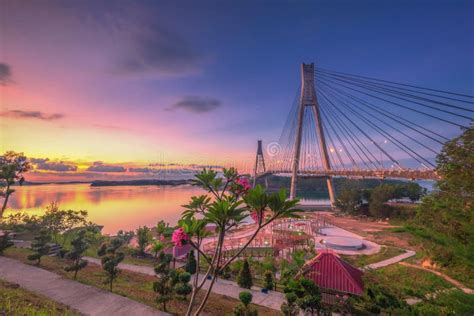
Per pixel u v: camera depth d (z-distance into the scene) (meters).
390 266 28.98
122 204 108.12
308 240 39.50
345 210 76.19
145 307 8.73
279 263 28.44
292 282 15.09
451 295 11.70
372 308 15.69
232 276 22.25
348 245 38.53
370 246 40.00
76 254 15.97
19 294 9.12
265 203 4.74
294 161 88.75
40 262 17.92
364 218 68.38
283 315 12.83
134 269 21.44
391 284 18.11
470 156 12.42
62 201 113.25
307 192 178.75
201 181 5.89
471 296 10.91
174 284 12.62
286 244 36.19
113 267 13.50
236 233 48.38
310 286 14.63
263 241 41.56
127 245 33.91
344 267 18.92
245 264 18.67
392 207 63.81
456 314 11.37
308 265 19.84
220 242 5.23
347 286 17.47
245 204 5.18
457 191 12.91
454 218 12.18
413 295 17.94
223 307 12.82
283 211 4.74
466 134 13.24
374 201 67.62
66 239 31.42
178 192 188.50
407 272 25.16
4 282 10.57
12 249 21.55
